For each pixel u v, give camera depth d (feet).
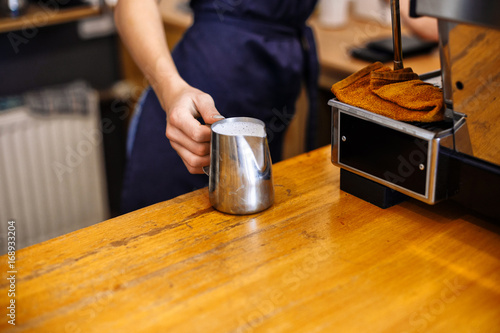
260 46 4.89
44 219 8.82
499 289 2.64
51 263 2.83
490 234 3.05
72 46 8.60
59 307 2.54
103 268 2.79
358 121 3.21
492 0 2.40
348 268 2.78
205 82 5.06
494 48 2.53
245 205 3.18
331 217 3.20
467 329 2.40
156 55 4.30
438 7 2.58
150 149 5.20
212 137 3.17
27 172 8.46
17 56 8.14
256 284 2.67
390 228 3.11
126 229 3.12
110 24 8.82
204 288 2.65
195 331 2.40
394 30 3.29
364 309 2.52
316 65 5.32
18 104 8.11
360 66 6.53
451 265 2.80
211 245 2.96
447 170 2.99
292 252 2.90
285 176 3.66
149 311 2.51
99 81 9.15
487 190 2.92
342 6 8.07
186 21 8.05
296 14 4.97
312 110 5.48
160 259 2.85
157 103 5.11
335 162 3.45
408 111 3.01
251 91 5.08
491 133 2.76
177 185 5.23
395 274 2.74
